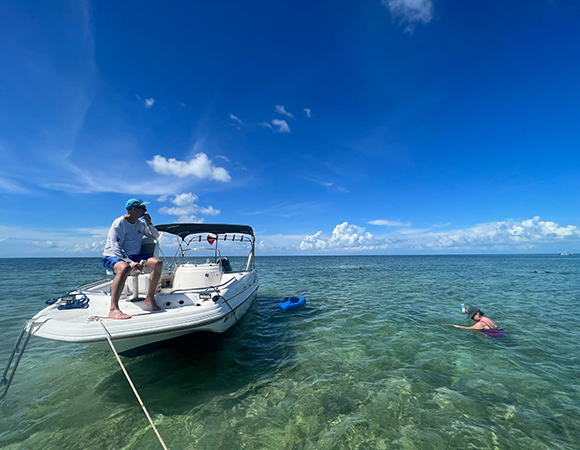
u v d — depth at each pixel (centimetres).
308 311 910
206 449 295
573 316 830
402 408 363
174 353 540
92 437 316
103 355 550
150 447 300
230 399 390
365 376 453
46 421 345
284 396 396
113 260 430
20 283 1714
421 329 705
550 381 432
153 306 430
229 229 870
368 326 733
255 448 296
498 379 439
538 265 3753
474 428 323
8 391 416
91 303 445
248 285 795
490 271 2628
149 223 542
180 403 381
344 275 2259
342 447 296
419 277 2050
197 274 589
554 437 307
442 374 457
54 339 355
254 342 616
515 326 726
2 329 734
